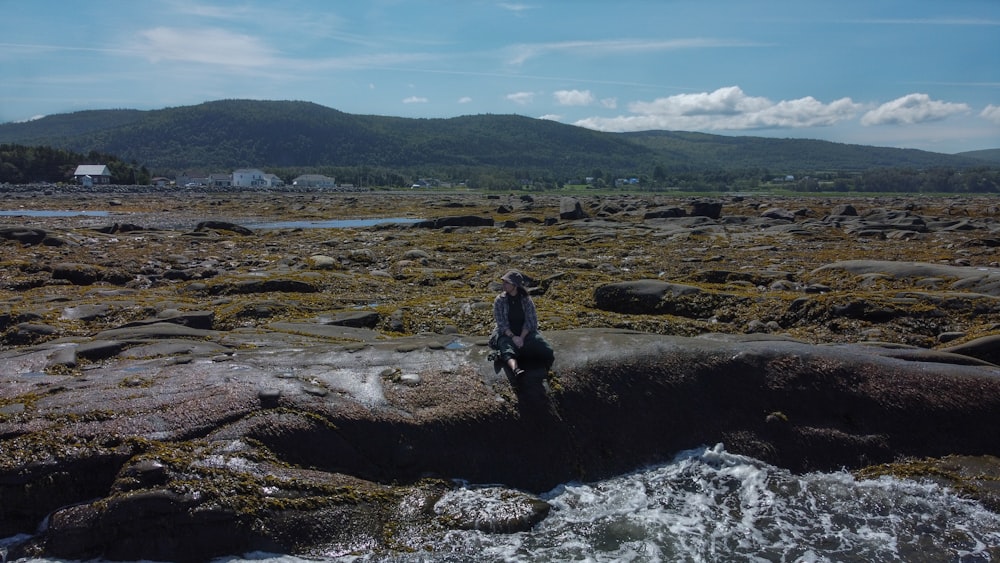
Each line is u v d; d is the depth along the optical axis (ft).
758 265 60.49
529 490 25.68
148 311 38.75
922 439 27.91
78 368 28.91
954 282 45.65
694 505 24.73
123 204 181.06
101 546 20.92
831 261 62.80
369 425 25.25
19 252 62.03
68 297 42.68
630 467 27.17
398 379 27.96
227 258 64.28
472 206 179.01
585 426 27.53
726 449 27.89
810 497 25.23
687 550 22.03
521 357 29.45
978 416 28.32
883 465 27.14
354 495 23.13
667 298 42.11
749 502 24.91
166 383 26.40
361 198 252.01
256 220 135.54
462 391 27.50
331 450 24.40
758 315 39.99
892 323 37.91
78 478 22.20
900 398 28.81
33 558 20.74
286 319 38.65
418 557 21.45
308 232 94.63
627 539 22.62
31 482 21.86
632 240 82.58
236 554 21.15
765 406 28.91
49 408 24.30
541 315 39.83
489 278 54.24
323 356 30.07
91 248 68.23
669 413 28.58
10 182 331.16
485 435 26.25
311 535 21.76
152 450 22.57
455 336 34.09
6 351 30.73
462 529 22.79
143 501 21.08
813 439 27.94
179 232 87.56
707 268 58.39
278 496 22.22
